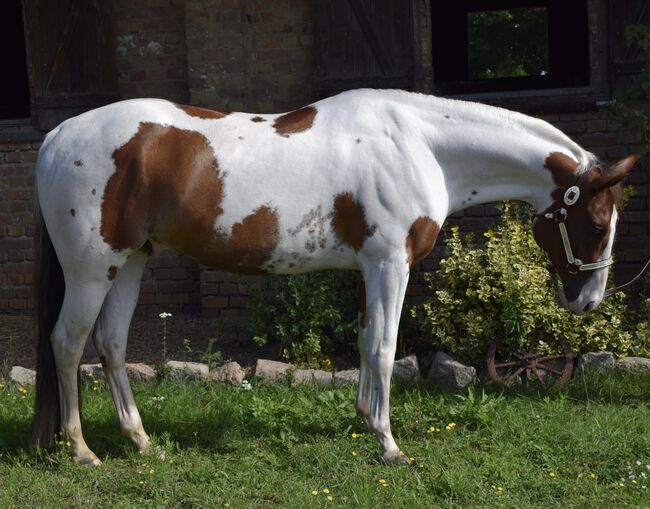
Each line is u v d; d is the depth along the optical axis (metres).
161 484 4.46
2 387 6.11
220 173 4.41
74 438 4.68
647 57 7.64
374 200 4.48
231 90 8.07
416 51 8.02
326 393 5.65
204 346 7.23
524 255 6.66
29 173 8.54
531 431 5.13
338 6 8.04
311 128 4.57
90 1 8.36
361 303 4.81
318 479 4.55
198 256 4.57
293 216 4.47
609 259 4.79
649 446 4.90
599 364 6.27
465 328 6.52
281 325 6.85
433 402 5.52
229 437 5.14
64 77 8.47
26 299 8.65
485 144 4.68
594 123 7.81
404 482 4.48
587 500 4.31
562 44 13.47
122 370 4.83
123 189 4.38
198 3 7.99
